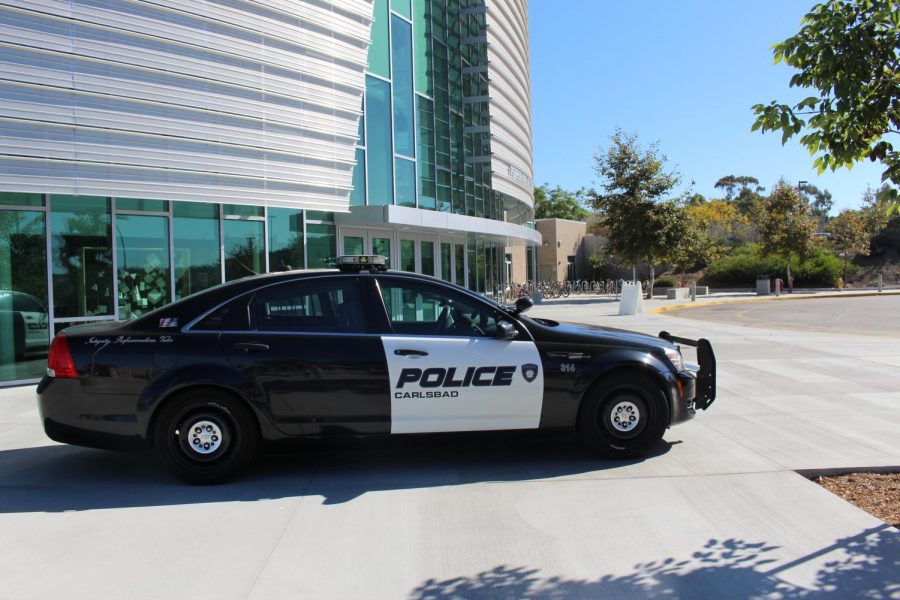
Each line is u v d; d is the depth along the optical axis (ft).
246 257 39.45
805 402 25.23
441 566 12.19
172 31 33.19
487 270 82.33
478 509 14.93
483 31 69.51
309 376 16.88
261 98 37.24
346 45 42.04
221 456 16.83
